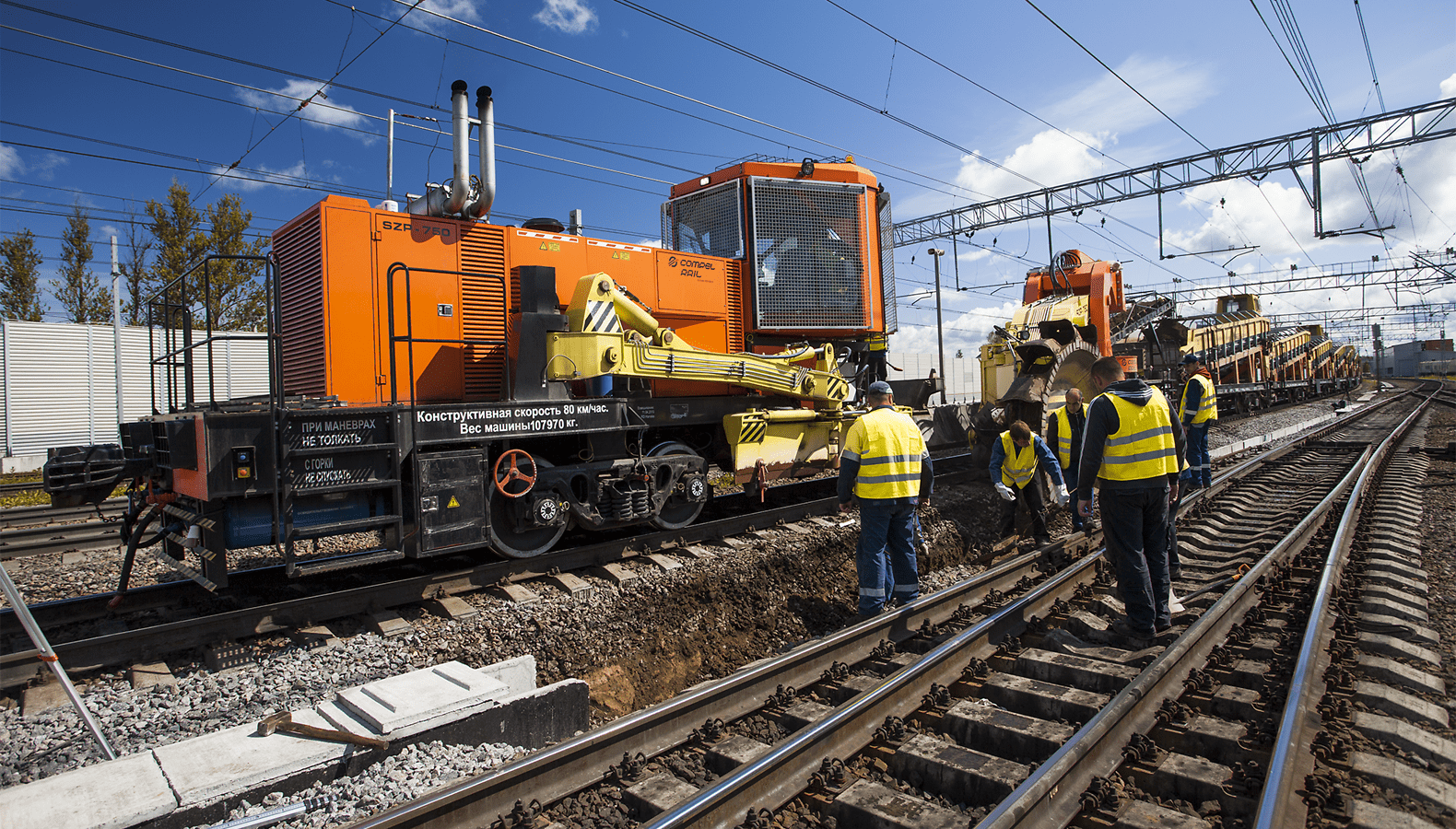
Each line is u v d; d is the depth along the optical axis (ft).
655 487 21.95
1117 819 9.16
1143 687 11.75
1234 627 15.34
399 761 10.39
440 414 17.35
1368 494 30.04
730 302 26.20
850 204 28.22
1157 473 15.64
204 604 17.33
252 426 14.98
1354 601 16.49
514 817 9.25
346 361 18.38
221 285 68.23
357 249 18.66
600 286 20.47
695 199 28.40
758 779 9.75
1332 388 137.90
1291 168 56.80
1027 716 12.23
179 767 9.52
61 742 11.27
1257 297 100.01
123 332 58.23
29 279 72.18
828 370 26.96
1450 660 13.80
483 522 17.92
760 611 20.71
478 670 12.66
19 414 53.88
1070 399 22.90
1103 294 40.45
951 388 94.84
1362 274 91.91
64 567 23.29
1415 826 8.55
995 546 25.29
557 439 21.07
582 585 18.62
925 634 15.93
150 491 17.15
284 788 9.62
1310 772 9.73
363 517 16.38
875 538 17.72
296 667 13.87
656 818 8.66
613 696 16.49
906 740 11.46
